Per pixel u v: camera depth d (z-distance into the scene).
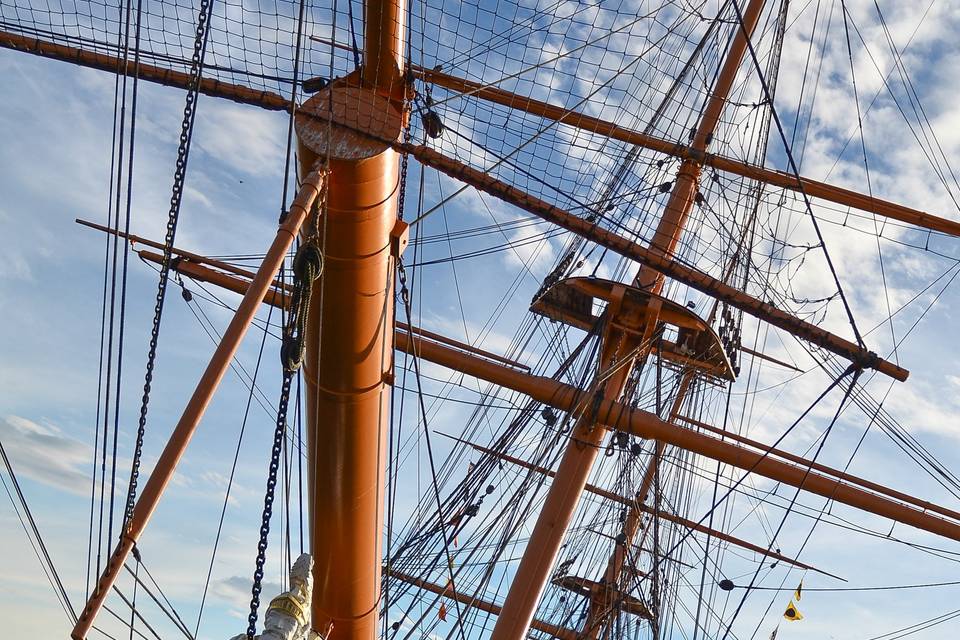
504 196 12.64
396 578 19.67
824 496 20.22
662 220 22.97
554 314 22.97
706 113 23.73
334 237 10.83
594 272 22.66
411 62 11.38
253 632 8.32
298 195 10.23
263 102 11.47
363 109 10.88
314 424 12.05
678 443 20.34
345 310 11.21
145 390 8.80
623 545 29.59
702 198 23.39
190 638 9.46
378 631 14.19
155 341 8.89
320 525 12.69
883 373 16.78
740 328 23.48
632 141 22.58
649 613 28.19
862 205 21.66
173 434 8.51
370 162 10.55
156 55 11.51
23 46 12.10
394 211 11.25
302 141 10.72
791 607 28.11
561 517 20.12
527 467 20.75
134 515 8.27
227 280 20.67
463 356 20.64
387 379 12.10
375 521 12.82
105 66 12.13
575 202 13.25
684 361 23.39
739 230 23.42
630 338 21.38
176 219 9.16
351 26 10.76
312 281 9.93
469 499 20.41
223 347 8.96
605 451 20.80
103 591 8.09
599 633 29.97
